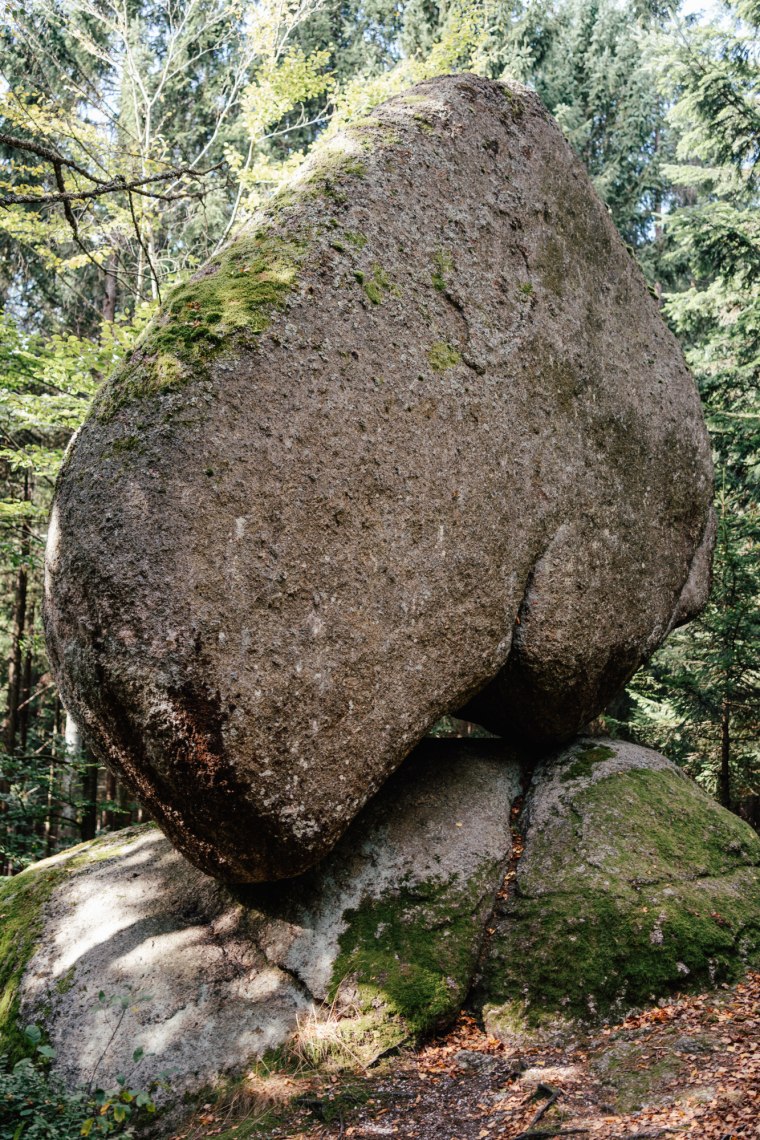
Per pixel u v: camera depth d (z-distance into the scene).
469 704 6.04
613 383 6.15
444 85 5.74
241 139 15.22
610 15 20.05
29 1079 4.02
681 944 4.68
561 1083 3.94
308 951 4.65
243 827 4.19
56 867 5.59
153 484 3.96
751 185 12.77
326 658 4.29
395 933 4.73
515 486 5.31
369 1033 4.33
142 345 4.34
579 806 5.43
